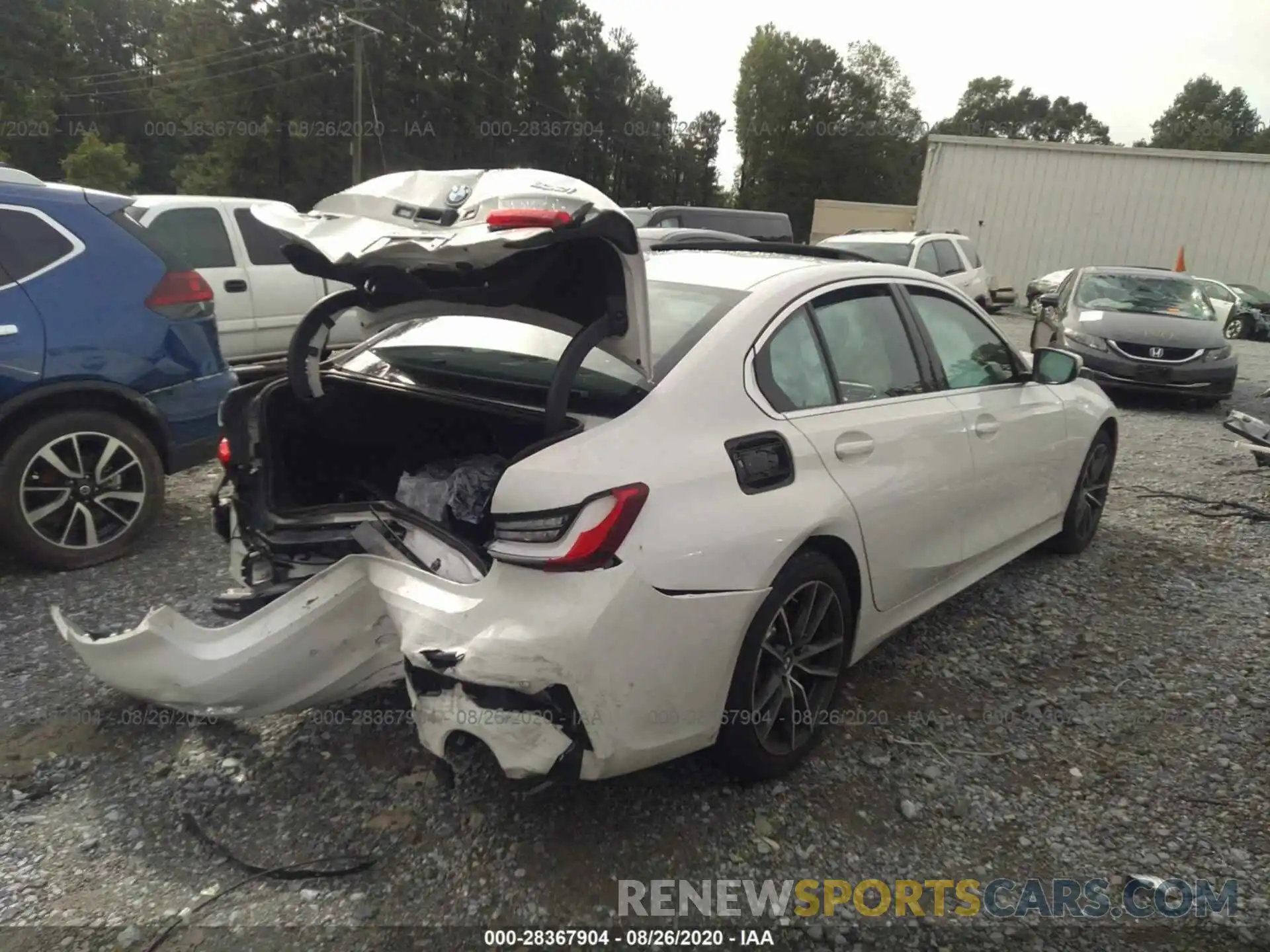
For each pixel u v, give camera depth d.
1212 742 3.25
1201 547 5.29
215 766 2.93
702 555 2.46
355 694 2.86
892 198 66.56
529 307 2.62
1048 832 2.75
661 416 2.56
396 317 2.93
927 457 3.38
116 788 2.82
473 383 2.90
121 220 4.63
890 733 3.25
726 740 2.72
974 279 13.59
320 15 39.41
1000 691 3.57
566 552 2.26
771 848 2.63
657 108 55.31
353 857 2.53
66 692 3.35
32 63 37.81
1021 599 4.46
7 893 2.38
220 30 38.97
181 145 54.03
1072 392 4.73
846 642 3.15
